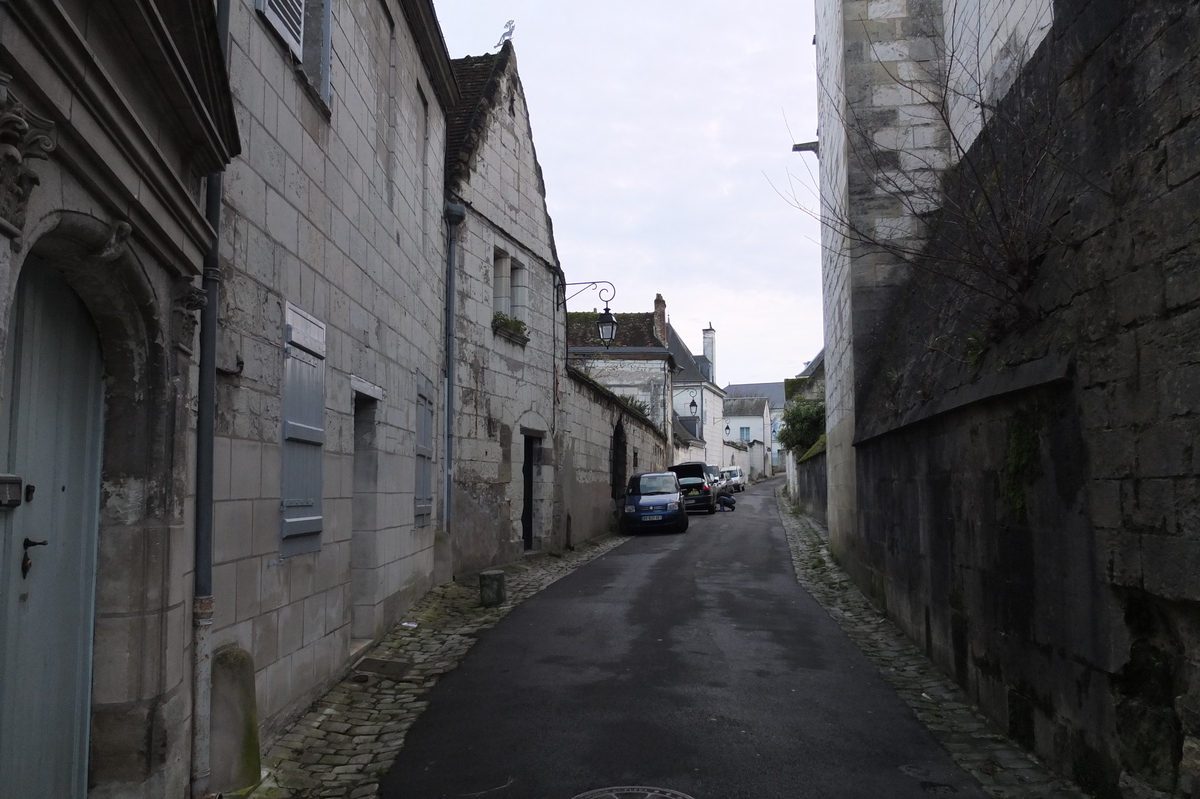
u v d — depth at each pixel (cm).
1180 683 370
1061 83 522
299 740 545
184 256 406
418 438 1028
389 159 890
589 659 755
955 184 819
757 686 664
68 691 362
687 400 5647
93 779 378
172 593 401
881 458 973
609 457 2344
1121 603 405
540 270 1664
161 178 365
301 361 600
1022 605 523
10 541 315
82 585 374
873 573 1028
